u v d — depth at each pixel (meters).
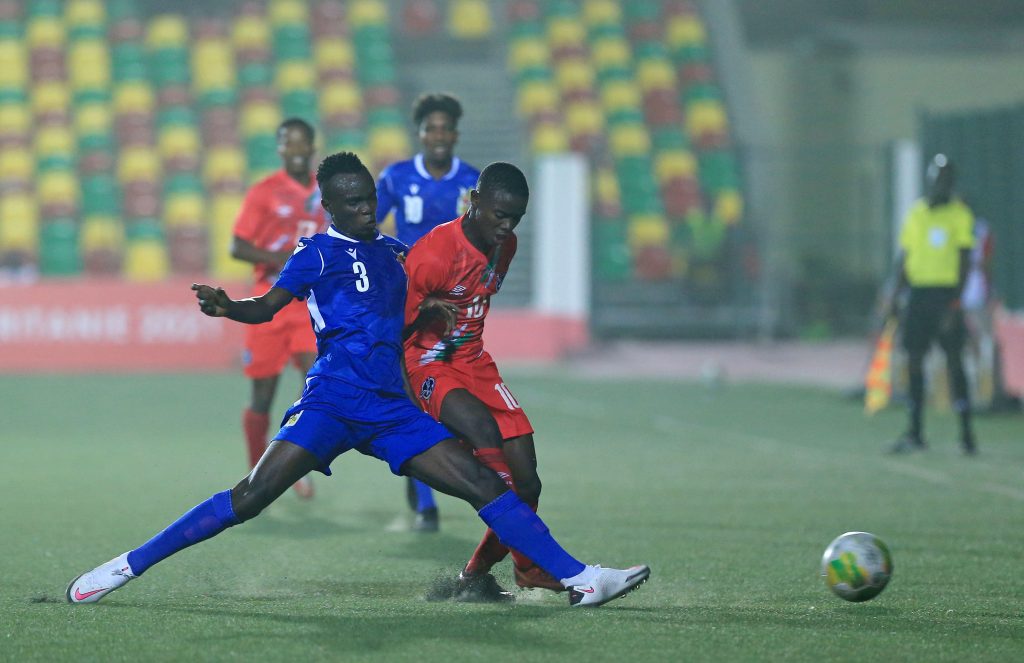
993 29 93.50
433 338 17.73
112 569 16.77
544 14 101.50
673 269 82.06
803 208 90.94
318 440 16.16
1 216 80.12
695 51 97.44
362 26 98.62
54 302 64.69
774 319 78.75
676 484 30.22
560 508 26.62
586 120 91.31
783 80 93.25
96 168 84.25
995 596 17.89
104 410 47.72
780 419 45.62
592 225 74.50
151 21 96.31
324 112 91.19
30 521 24.81
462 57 99.81
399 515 25.84
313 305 16.44
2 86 89.75
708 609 16.83
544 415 46.69
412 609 16.66
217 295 15.52
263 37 96.00
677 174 89.50
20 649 14.54
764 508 26.64
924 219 36.19
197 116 91.00
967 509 26.56
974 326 48.09
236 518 16.33
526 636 15.09
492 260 17.33
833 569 17.00
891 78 91.81
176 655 14.26
